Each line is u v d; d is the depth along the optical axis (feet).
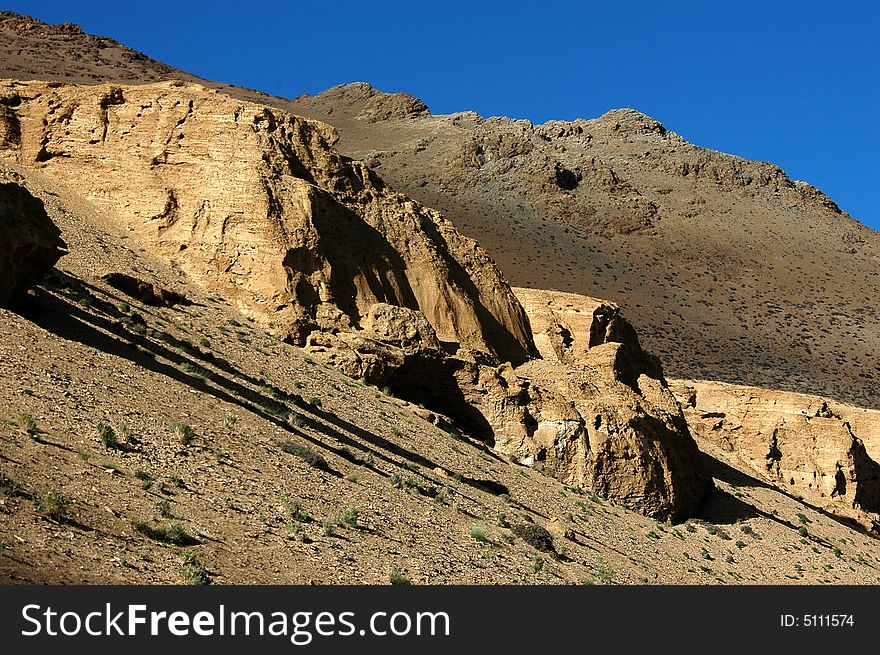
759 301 595.47
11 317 80.64
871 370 511.40
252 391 94.22
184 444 70.44
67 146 142.51
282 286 126.52
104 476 59.26
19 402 64.69
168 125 142.41
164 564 51.26
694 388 229.45
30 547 47.11
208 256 129.90
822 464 214.69
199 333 109.70
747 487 183.01
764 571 127.34
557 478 128.98
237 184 135.23
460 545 77.51
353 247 140.26
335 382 114.62
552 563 85.25
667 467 139.13
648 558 107.45
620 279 585.22
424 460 100.73
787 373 481.46
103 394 72.84
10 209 84.38
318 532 65.87
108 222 134.00
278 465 75.51
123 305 104.58
